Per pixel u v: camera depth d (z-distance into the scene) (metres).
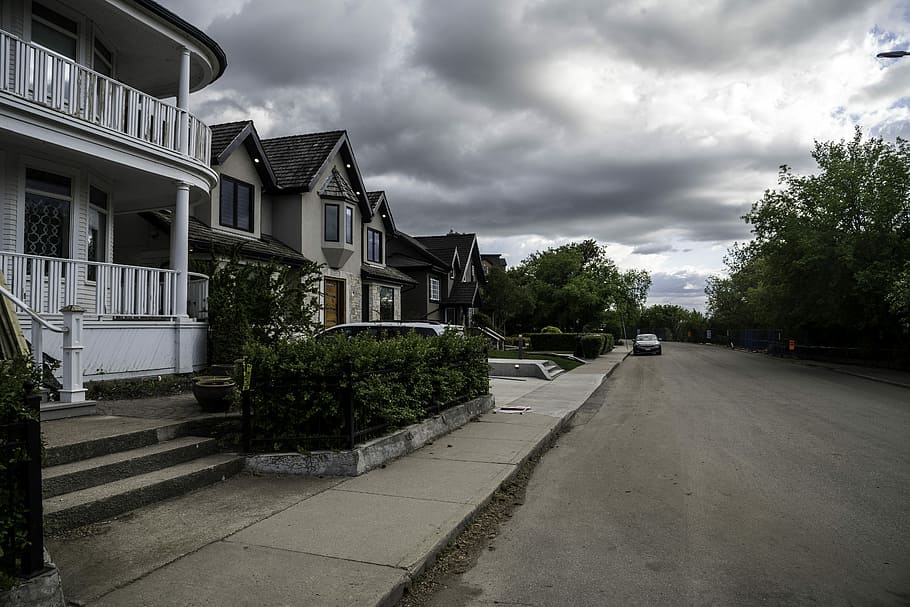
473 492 6.51
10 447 3.50
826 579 4.57
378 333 13.64
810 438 10.34
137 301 11.79
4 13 11.12
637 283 89.00
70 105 10.62
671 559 4.97
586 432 11.22
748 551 5.14
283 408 7.32
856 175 28.14
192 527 5.27
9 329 7.21
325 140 25.33
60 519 5.04
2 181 11.20
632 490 7.11
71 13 12.15
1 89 9.77
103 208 13.59
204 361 12.73
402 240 38.94
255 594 4.01
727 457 8.85
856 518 6.03
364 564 4.52
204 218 19.59
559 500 6.72
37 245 11.81
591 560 4.96
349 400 7.36
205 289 13.14
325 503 6.04
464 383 11.70
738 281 63.12
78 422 7.35
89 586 4.09
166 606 3.82
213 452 7.23
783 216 29.81
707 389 18.83
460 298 40.94
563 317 63.50
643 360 36.69
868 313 27.34
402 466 7.73
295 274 13.38
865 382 21.25
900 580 4.56
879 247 27.66
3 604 3.38
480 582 4.56
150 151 12.06
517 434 10.12
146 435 6.84
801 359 36.06
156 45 13.77
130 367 11.18
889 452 9.18
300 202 22.97
